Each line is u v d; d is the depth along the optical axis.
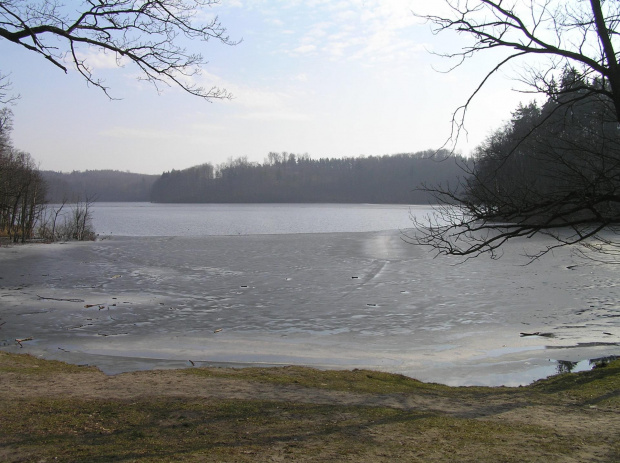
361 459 5.33
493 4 5.57
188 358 11.48
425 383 9.38
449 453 5.54
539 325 14.16
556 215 5.31
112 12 6.23
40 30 6.04
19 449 5.58
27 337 13.17
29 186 46.16
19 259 29.16
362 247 34.47
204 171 187.62
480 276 22.36
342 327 14.39
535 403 7.86
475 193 5.82
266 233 51.94
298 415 7.05
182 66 6.75
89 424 6.55
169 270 25.00
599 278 21.02
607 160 5.54
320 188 165.12
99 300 17.94
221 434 6.20
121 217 89.06
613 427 6.54
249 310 16.50
